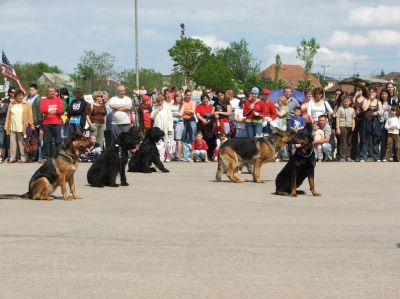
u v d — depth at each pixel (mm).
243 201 11453
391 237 8094
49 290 5676
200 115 21234
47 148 19812
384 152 21109
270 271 6355
